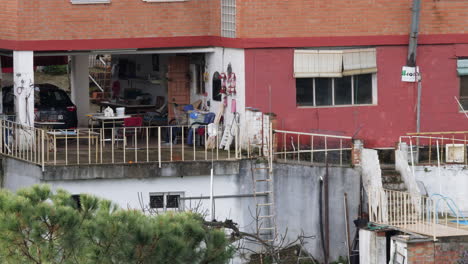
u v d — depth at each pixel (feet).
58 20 220.84
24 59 219.61
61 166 200.85
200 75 236.63
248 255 205.16
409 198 198.39
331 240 205.46
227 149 218.18
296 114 216.95
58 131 221.46
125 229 137.28
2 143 214.90
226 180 206.18
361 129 219.82
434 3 218.38
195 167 204.95
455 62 220.43
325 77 217.15
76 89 251.80
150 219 140.77
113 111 248.32
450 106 221.25
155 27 225.15
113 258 137.59
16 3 217.97
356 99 219.82
